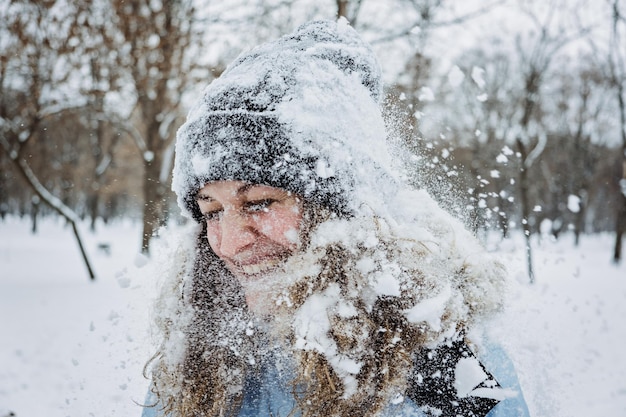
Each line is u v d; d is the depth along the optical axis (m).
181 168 1.27
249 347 1.09
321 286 1.00
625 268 14.81
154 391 1.19
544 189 23.39
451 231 1.16
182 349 1.16
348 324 0.97
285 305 1.02
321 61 1.19
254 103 1.15
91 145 23.67
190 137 1.23
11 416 3.57
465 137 14.52
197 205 1.30
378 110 1.27
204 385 1.12
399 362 0.97
